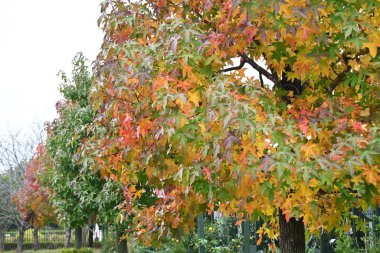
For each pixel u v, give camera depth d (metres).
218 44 3.80
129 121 3.58
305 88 4.53
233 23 3.76
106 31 4.65
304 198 3.78
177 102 3.42
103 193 12.59
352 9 3.50
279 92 4.33
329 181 3.30
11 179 28.67
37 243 29.55
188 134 3.36
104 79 4.05
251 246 11.17
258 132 3.33
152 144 3.75
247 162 3.27
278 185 3.36
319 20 3.61
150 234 4.81
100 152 4.43
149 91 3.62
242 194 3.53
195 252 12.38
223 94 3.35
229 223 12.09
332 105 3.84
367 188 3.78
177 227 4.57
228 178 3.52
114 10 4.65
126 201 4.90
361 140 3.38
